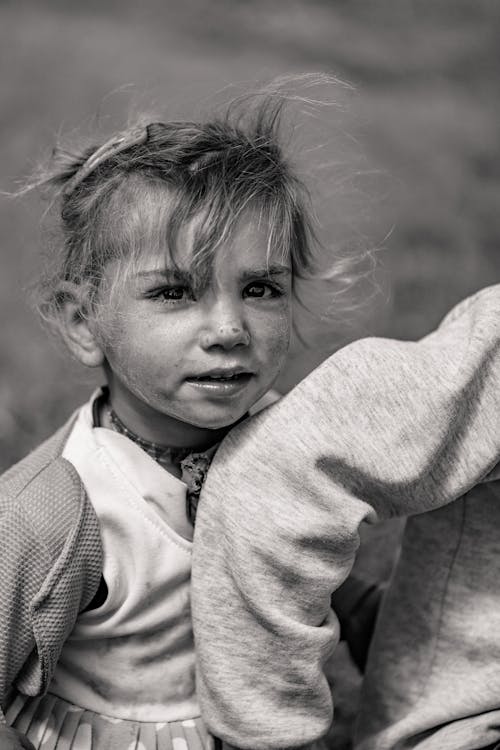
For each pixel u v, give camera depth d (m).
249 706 1.75
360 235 2.88
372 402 1.79
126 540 1.82
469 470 1.79
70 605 1.74
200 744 1.87
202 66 8.67
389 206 6.25
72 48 9.05
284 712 1.77
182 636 1.89
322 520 1.75
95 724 1.85
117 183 1.83
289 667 1.76
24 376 3.89
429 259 5.45
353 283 2.49
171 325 1.76
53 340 2.36
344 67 9.51
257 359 1.80
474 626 1.90
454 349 1.85
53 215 2.06
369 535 2.94
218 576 1.79
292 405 1.82
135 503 1.83
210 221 1.75
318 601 1.78
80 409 2.01
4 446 3.34
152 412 1.90
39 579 1.73
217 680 1.76
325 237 2.47
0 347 4.20
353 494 1.80
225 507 1.79
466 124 8.31
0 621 1.71
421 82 9.39
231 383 1.78
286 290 1.86
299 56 9.65
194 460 1.90
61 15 10.31
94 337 1.92
